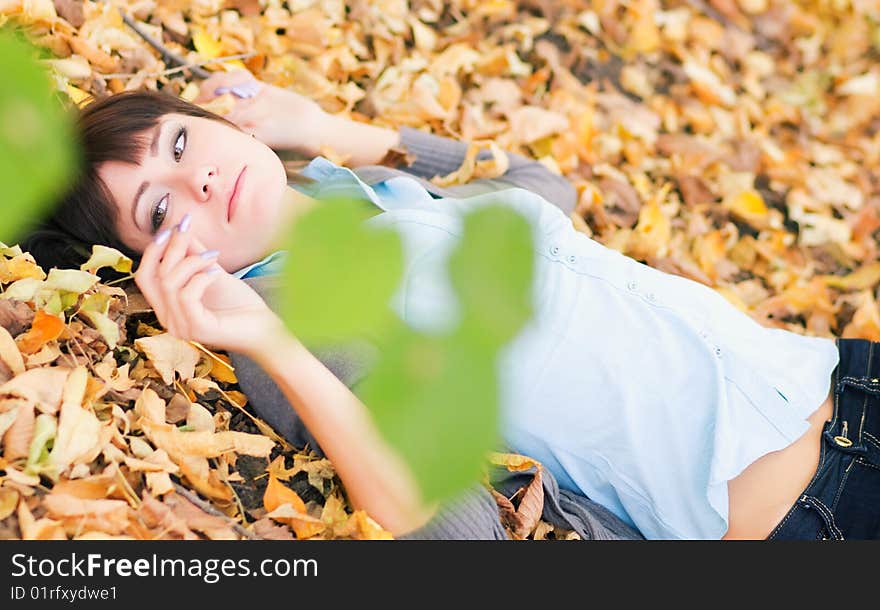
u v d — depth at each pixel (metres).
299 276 0.26
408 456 0.26
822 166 2.65
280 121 1.94
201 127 1.49
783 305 2.23
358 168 1.80
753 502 1.45
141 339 1.34
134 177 1.43
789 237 2.41
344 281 0.26
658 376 1.46
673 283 1.62
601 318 1.49
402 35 2.57
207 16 2.26
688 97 2.76
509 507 1.39
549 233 1.55
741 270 2.32
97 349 1.33
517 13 2.79
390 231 0.27
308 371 1.23
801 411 1.51
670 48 2.86
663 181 2.50
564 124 2.44
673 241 2.33
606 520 1.48
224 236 1.46
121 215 1.46
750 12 3.04
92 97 1.71
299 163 2.00
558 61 2.71
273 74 2.28
